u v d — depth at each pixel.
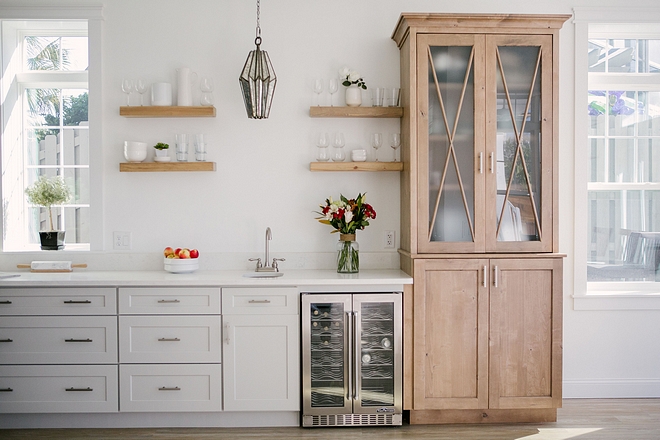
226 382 3.20
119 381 3.20
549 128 3.31
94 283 3.17
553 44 3.30
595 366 3.79
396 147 3.51
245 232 3.70
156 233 3.69
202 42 3.66
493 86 3.29
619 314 3.79
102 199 3.66
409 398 3.26
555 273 3.28
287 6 3.68
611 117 3.94
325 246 3.72
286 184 3.70
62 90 3.90
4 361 3.19
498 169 3.31
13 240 3.81
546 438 3.11
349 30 3.69
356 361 3.21
